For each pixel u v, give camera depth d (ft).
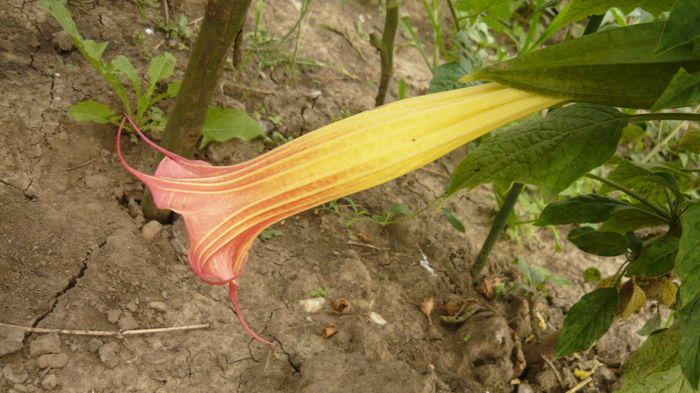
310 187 0.93
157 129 2.29
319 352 1.86
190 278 1.97
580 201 1.62
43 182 2.03
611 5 1.26
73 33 2.06
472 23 2.68
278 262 2.14
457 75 1.69
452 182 1.14
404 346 2.02
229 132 2.34
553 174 1.07
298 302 2.02
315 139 0.93
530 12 3.87
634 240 1.60
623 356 2.35
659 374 1.50
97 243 1.92
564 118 1.11
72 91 2.31
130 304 1.80
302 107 2.80
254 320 1.91
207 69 1.81
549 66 0.91
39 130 2.13
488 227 2.69
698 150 1.65
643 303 1.63
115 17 2.72
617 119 1.08
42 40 2.45
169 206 0.94
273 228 2.29
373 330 2.02
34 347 1.59
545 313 2.41
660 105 0.84
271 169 0.94
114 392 1.61
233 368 1.77
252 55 2.92
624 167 1.53
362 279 2.13
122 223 2.02
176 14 2.92
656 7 1.21
